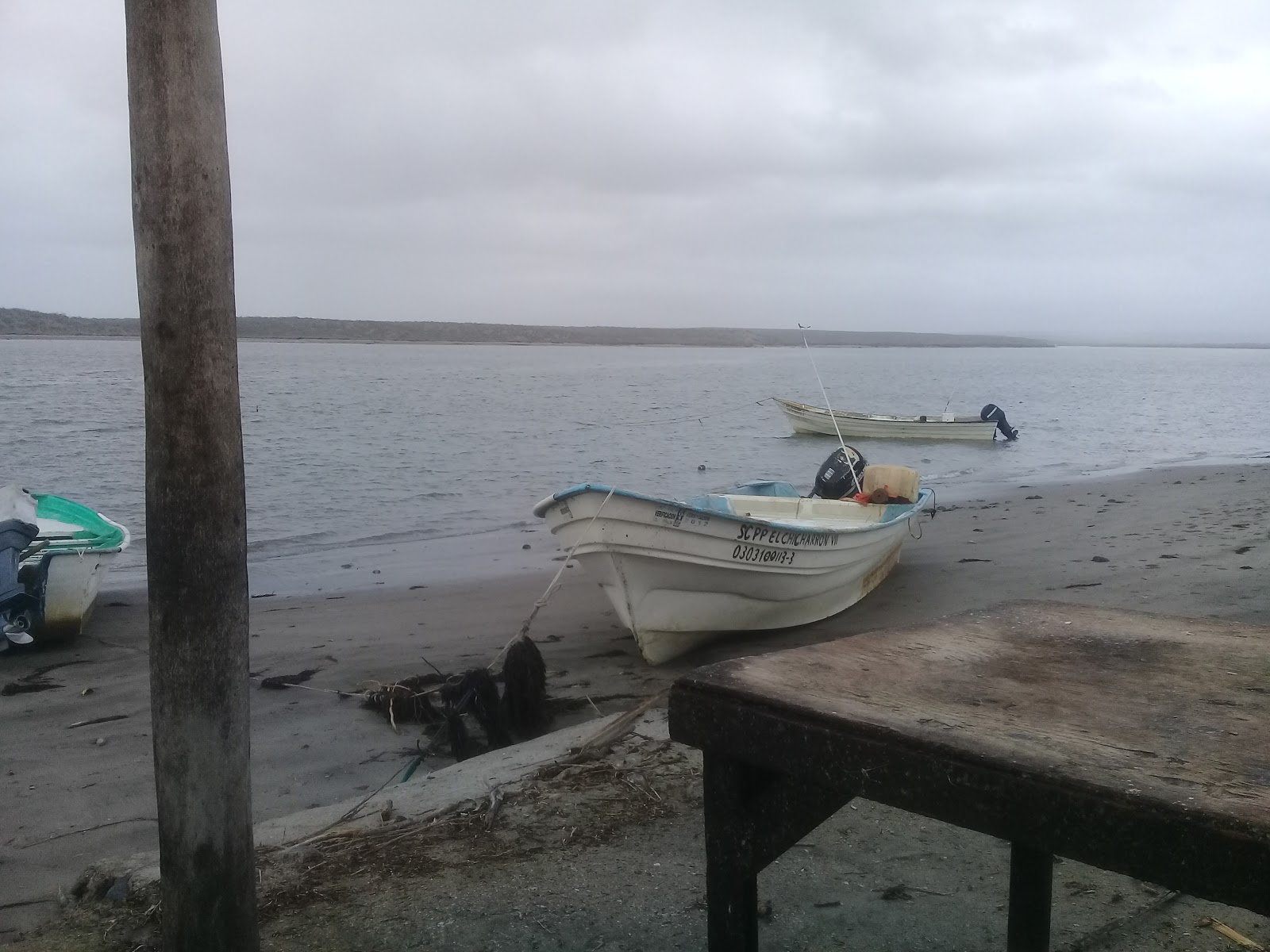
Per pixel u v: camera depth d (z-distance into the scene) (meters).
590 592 10.76
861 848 3.78
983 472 23.67
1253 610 8.62
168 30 2.48
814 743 1.98
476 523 16.56
